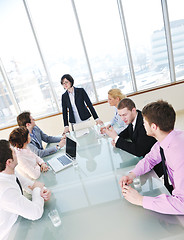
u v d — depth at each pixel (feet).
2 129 12.41
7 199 3.14
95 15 11.51
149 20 11.84
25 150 4.98
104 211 3.10
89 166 4.68
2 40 11.34
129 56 12.36
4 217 3.37
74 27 11.59
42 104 12.98
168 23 11.81
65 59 12.16
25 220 3.39
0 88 12.17
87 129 7.34
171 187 3.53
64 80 7.56
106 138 6.12
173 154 2.66
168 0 11.37
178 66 12.92
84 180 4.14
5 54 11.61
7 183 3.32
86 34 11.78
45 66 12.04
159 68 12.94
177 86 12.63
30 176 4.76
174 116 2.77
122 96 6.47
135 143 4.53
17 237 3.01
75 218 3.10
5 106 12.59
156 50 12.49
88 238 2.66
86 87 12.89
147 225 2.62
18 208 3.14
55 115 12.55
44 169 5.04
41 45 11.73
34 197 3.61
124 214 2.93
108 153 5.11
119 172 4.11
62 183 4.24
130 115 4.70
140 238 2.46
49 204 3.63
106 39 12.02
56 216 3.18
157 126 2.79
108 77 12.83
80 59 12.25
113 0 11.33
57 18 11.33
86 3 11.23
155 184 3.44
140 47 12.32
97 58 12.33
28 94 12.63
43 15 11.20
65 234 2.84
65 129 7.80
